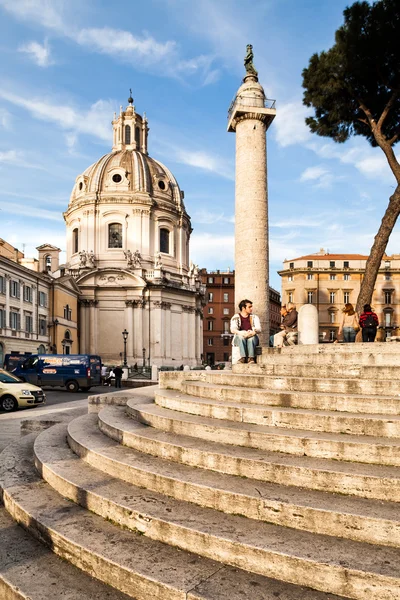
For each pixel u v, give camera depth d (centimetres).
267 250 1773
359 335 1481
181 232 6025
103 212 5531
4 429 1196
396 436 488
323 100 1861
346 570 317
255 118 1792
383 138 1745
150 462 538
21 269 3925
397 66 1731
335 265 6819
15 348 3803
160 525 409
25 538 470
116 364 5200
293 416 553
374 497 404
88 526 446
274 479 453
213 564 367
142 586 350
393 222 1659
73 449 692
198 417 646
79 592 365
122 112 6212
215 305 8894
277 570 342
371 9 1684
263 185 1783
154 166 6019
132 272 5309
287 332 1307
